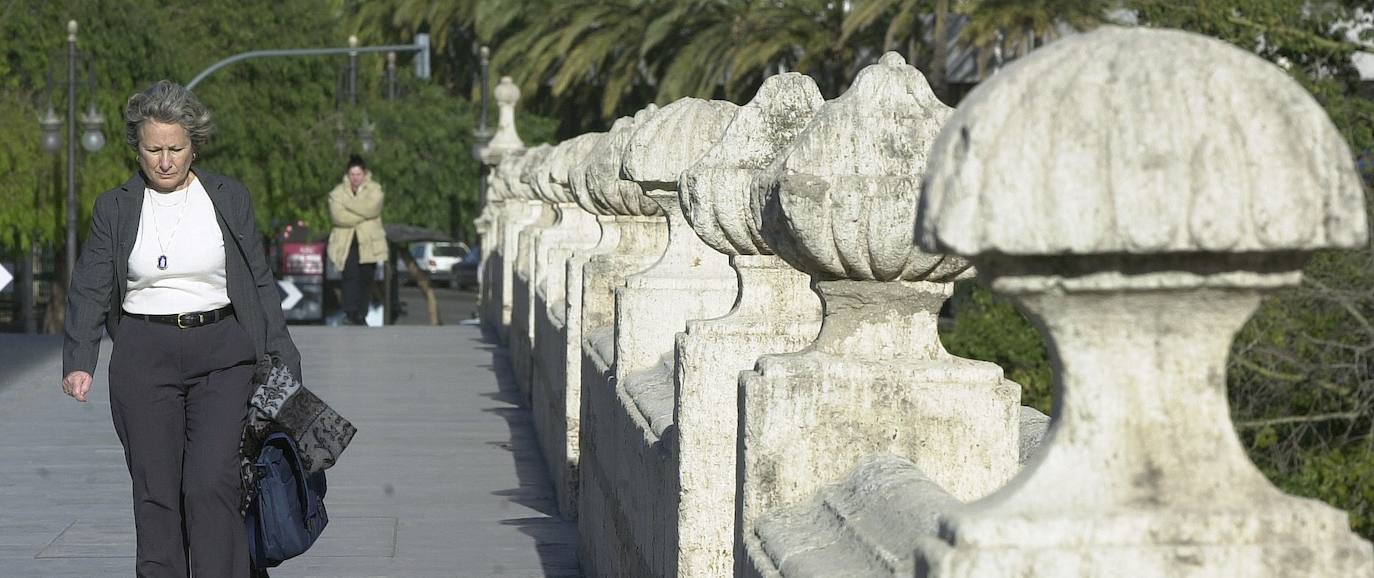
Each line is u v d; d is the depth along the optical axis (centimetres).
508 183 3216
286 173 6656
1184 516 379
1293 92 368
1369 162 3219
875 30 6234
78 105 5881
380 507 1543
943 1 5544
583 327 1383
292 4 6700
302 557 1324
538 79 7275
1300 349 2898
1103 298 384
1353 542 379
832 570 496
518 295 2580
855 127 618
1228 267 378
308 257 6375
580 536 1320
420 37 5906
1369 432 2823
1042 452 396
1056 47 382
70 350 902
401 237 7194
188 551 920
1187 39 378
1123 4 3547
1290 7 3312
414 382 2588
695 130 1073
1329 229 361
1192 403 390
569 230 2098
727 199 788
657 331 1073
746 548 587
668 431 837
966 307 3650
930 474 614
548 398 1788
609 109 6844
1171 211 359
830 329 634
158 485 895
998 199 364
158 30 6062
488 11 7694
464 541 1398
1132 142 362
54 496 1553
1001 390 615
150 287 897
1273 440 2828
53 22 5875
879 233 604
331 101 6919
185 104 890
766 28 6166
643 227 1417
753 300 798
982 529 377
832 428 609
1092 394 390
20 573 1240
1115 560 373
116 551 1318
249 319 909
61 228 5962
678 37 6731
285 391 902
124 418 898
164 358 894
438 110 8569
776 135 793
